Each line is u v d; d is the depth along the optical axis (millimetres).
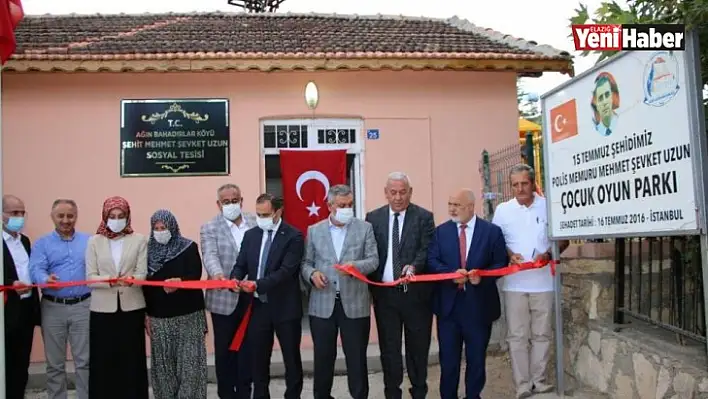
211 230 5367
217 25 9219
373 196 7680
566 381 5453
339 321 4797
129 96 7441
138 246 4906
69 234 5258
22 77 7328
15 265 5227
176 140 7469
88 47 7320
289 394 4914
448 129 7828
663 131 3842
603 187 4426
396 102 7766
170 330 4855
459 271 4711
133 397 4809
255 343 4883
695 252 4176
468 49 7578
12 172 7285
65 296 5145
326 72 7637
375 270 4852
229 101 7543
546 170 5160
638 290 4711
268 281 4723
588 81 4598
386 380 4902
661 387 4066
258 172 7535
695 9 4008
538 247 5121
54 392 5199
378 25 9633
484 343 4855
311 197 7512
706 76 4430
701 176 3568
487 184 7664
